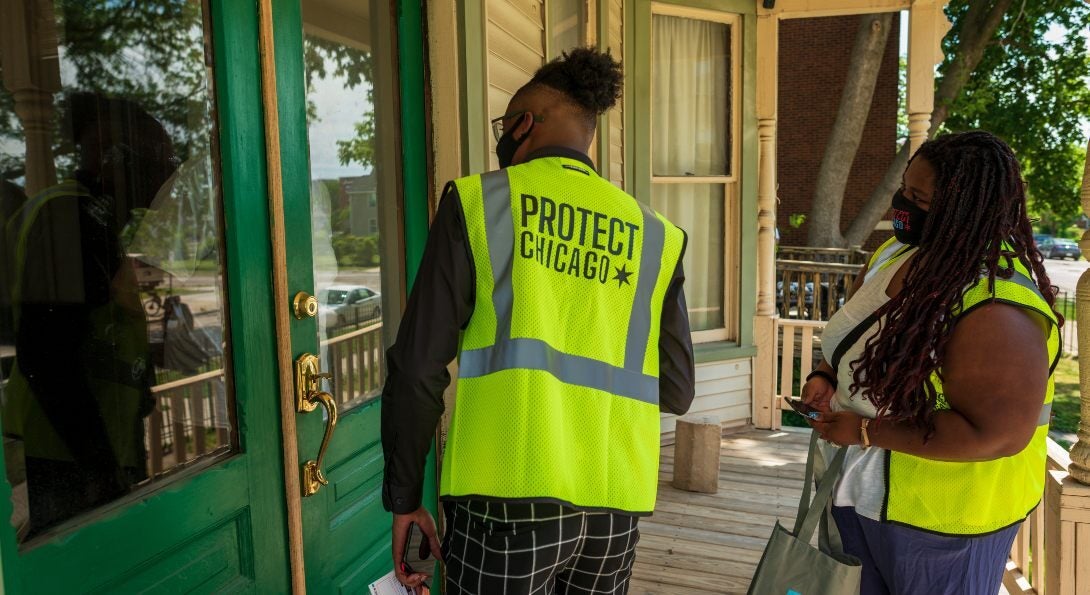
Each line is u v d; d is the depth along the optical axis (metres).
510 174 1.33
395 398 1.25
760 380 5.46
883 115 17.00
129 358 1.33
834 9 5.11
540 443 1.24
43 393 1.17
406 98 2.30
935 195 1.47
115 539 1.24
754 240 5.34
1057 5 14.23
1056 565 2.09
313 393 1.68
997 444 1.39
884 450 1.61
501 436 1.25
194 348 1.45
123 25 1.32
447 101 2.40
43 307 1.18
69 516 1.20
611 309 1.35
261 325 1.57
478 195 1.29
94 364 1.26
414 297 1.28
